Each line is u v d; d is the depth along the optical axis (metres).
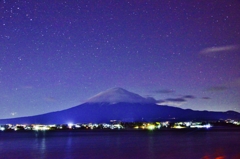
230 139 98.81
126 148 68.81
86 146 76.31
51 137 133.38
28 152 62.28
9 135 165.00
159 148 67.31
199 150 60.47
